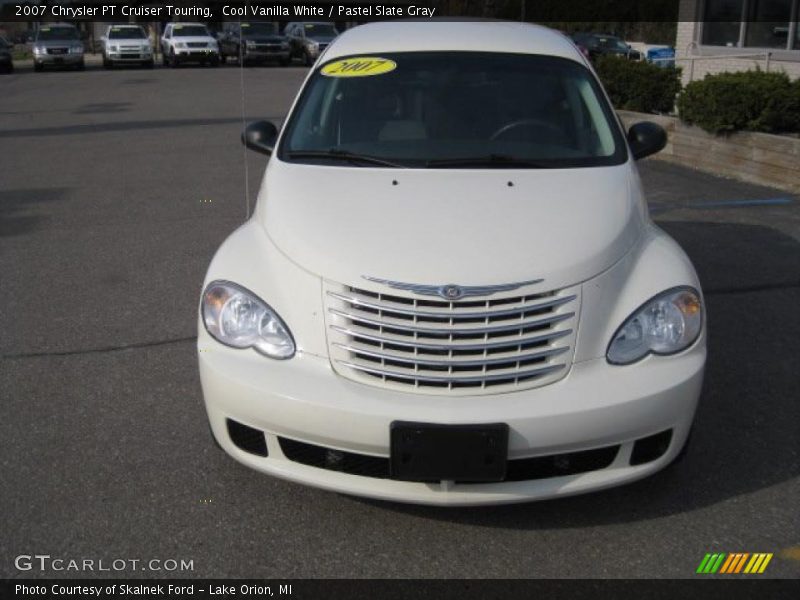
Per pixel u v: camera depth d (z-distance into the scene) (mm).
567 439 2998
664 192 8859
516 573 3057
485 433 2926
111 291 6000
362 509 3428
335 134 4277
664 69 12164
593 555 3148
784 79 9453
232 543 3221
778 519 3346
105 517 3369
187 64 34094
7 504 3443
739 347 4992
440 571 3068
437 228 3354
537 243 3254
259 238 3609
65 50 30953
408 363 3057
